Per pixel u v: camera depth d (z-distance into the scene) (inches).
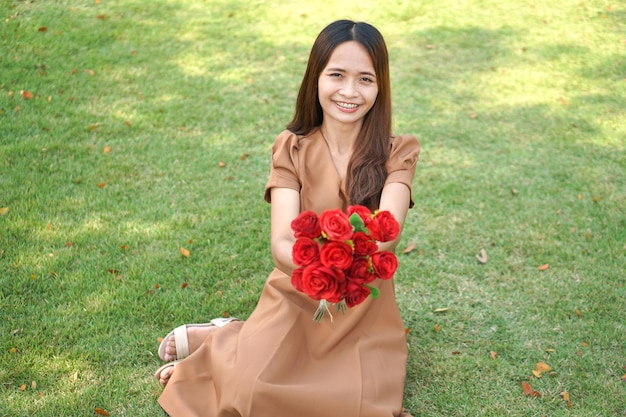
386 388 109.0
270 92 237.1
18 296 136.9
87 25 267.9
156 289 142.3
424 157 204.5
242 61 257.9
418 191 186.7
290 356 108.4
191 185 182.1
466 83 254.2
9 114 204.1
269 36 280.4
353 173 112.7
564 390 121.8
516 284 151.5
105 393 115.7
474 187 189.8
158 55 254.7
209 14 294.8
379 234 91.2
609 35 295.4
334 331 112.0
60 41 251.4
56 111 209.2
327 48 109.3
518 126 225.9
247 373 105.0
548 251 163.0
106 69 239.3
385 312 116.1
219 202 175.6
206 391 112.6
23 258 147.6
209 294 142.9
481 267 156.9
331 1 318.7
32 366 120.0
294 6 310.8
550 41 289.9
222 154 198.1
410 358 128.7
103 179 180.7
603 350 132.2
